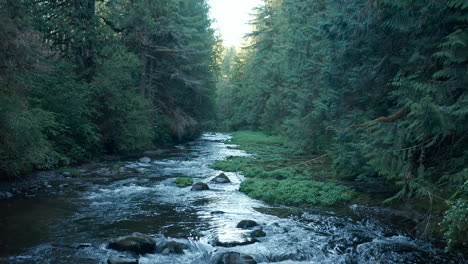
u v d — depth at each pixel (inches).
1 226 360.8
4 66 451.8
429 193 343.9
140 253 305.3
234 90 2679.6
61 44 835.4
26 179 550.6
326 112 612.1
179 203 478.9
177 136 1407.5
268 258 302.8
